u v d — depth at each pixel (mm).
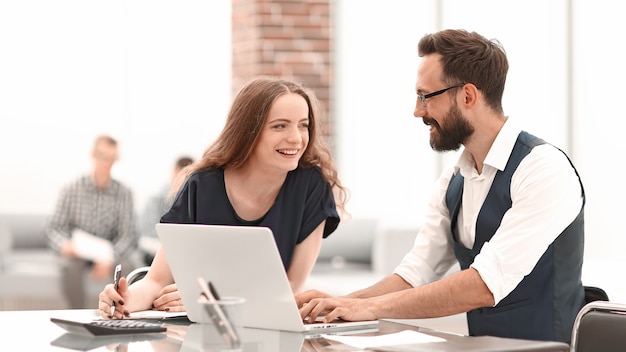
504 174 2980
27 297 7383
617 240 6023
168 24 8711
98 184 7562
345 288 6379
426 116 3055
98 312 2842
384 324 2623
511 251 2803
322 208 3131
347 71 8578
